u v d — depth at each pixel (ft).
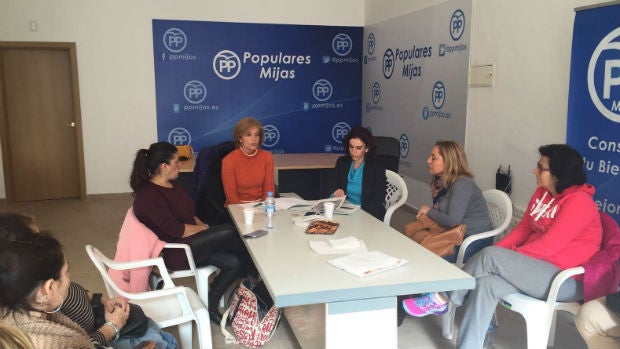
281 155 19.79
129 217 8.95
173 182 10.32
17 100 22.26
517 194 13.46
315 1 24.47
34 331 4.88
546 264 7.80
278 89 24.68
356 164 12.26
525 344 9.29
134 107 23.34
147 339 6.79
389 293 6.41
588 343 7.34
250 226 9.27
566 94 11.61
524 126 13.09
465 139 15.92
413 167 19.93
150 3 22.79
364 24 24.95
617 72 9.83
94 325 6.50
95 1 22.24
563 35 11.63
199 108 23.98
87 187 23.35
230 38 23.81
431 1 17.90
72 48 22.25
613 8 9.89
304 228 9.14
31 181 22.99
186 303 7.72
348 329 6.59
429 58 18.19
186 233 9.65
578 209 7.91
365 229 9.05
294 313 8.95
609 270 7.67
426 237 9.86
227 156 12.51
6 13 21.45
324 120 25.41
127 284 8.69
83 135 22.98
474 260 8.12
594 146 10.43
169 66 23.38
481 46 14.87
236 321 9.18
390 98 21.95
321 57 24.89
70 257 14.94
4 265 4.76
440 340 9.48
